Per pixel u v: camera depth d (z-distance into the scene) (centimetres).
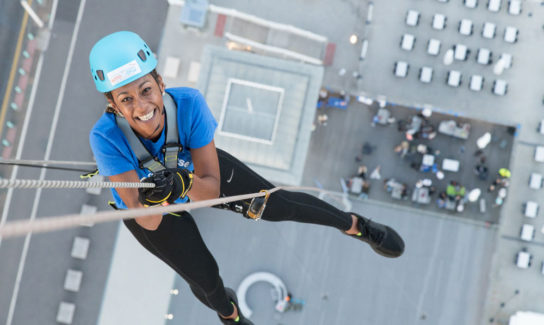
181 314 2272
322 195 2372
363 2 2402
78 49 2323
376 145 2395
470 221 2362
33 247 2241
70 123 2295
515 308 2366
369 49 2398
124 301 2156
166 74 2286
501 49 2417
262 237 2331
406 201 2391
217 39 2330
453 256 2352
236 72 2008
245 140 1942
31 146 2267
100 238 2259
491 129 2419
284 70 2019
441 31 2414
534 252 2389
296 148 1961
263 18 2388
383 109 2384
